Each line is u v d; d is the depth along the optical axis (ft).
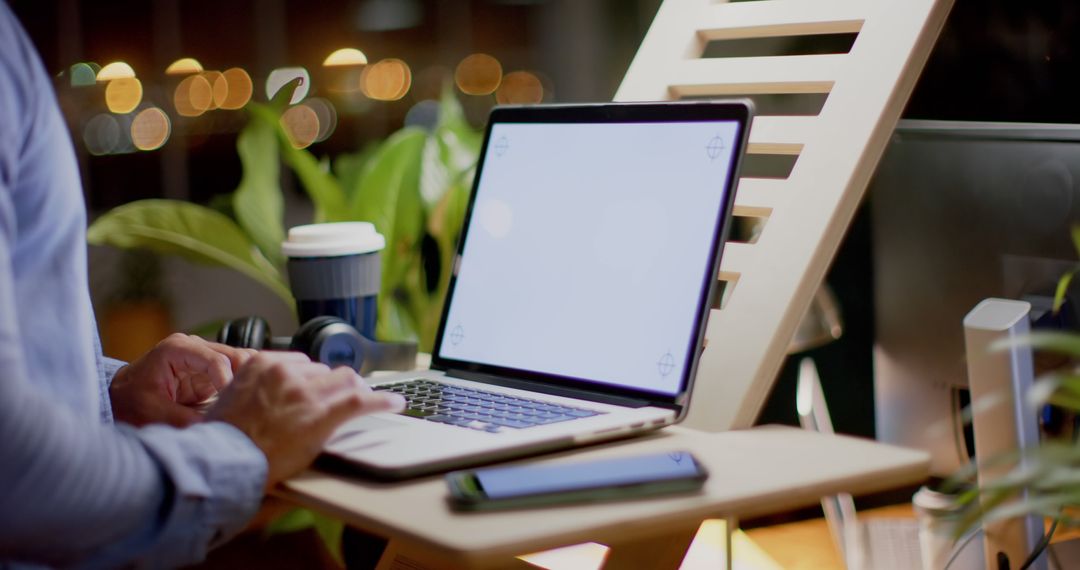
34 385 2.43
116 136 21.35
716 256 3.29
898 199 4.07
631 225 3.54
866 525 4.03
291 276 4.30
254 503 2.68
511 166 3.99
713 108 3.46
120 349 13.09
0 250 2.41
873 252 4.19
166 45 22.09
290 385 2.82
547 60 16.31
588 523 2.33
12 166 2.59
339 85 20.72
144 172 21.59
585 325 3.56
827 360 5.05
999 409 3.20
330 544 5.03
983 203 3.84
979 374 3.22
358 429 3.11
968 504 3.40
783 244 3.65
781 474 2.71
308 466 2.90
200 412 3.63
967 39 5.71
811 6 4.16
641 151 3.61
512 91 16.87
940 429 4.11
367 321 4.34
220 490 2.61
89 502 2.41
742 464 2.81
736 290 3.67
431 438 2.95
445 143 6.12
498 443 2.86
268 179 5.97
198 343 3.74
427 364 4.33
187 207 5.75
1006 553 3.26
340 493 2.64
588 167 3.75
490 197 4.02
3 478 2.31
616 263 3.55
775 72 4.08
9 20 2.68
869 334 4.98
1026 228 3.73
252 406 2.78
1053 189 3.65
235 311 16.55
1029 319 3.47
